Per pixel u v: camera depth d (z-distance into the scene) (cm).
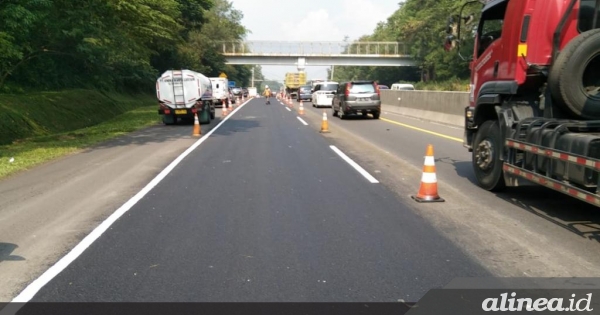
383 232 640
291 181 976
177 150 1455
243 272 515
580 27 733
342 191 882
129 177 1032
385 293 462
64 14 1825
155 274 513
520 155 754
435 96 2536
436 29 6481
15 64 2245
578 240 601
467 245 587
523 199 808
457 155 1307
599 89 700
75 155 1389
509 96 809
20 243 614
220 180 992
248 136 1839
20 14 1527
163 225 682
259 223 686
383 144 1555
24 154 1364
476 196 833
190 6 5544
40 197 862
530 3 748
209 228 666
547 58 744
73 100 2662
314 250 576
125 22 2136
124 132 2027
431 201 795
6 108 1916
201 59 7069
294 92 7650
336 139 1712
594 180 574
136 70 4578
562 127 648
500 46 825
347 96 2620
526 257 546
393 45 7581
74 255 570
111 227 675
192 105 2394
